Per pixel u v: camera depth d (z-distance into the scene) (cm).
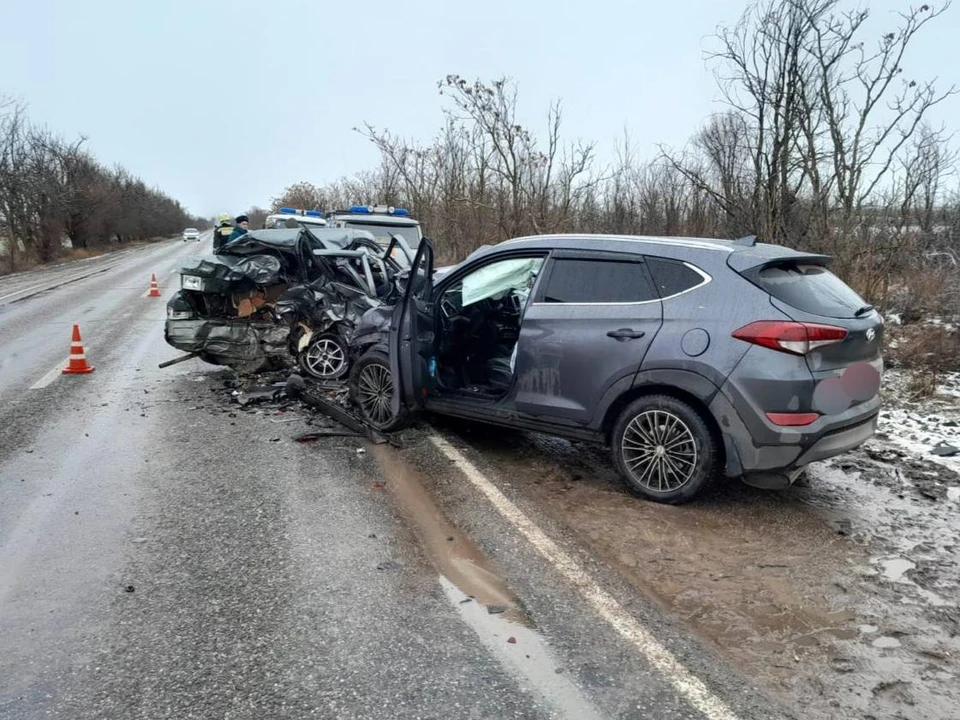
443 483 484
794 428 397
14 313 1459
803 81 929
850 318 418
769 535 409
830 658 293
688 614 326
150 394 745
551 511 442
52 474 503
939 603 337
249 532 407
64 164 4594
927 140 1095
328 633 304
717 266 432
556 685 270
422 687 268
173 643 297
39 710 255
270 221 1605
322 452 553
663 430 444
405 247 926
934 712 259
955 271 976
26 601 331
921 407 666
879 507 451
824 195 934
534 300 500
